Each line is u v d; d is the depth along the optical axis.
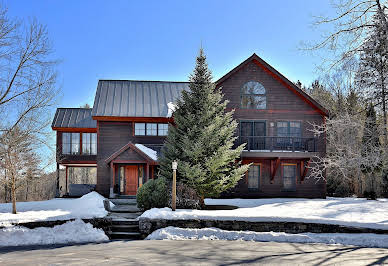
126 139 23.28
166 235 13.21
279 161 22.11
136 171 22.84
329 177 30.03
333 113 26.67
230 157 17.94
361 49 14.64
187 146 16.77
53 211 15.74
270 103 23.12
